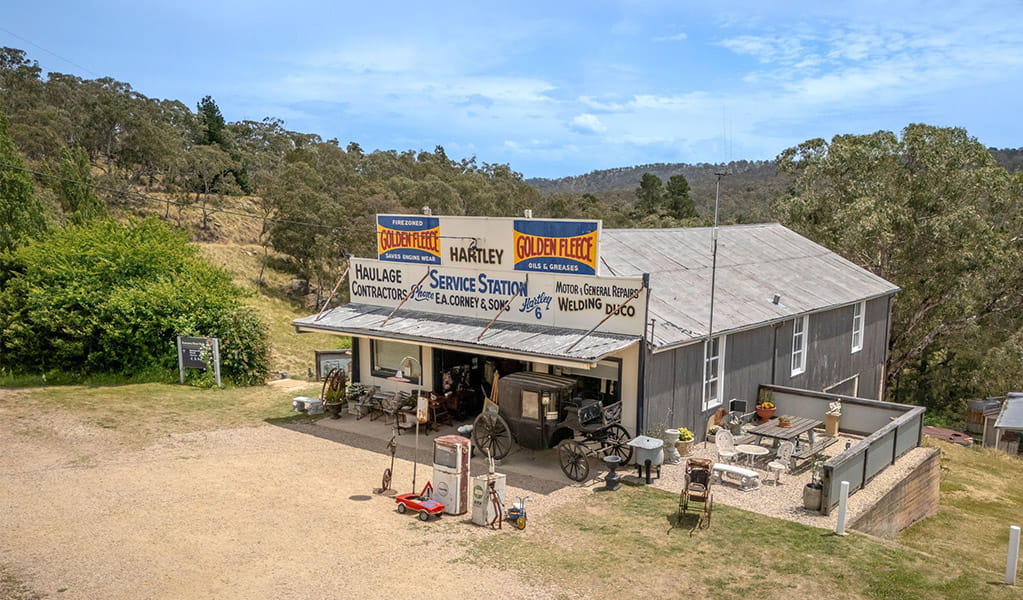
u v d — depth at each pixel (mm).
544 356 14508
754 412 19219
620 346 14359
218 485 13797
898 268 39562
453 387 18922
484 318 17688
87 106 97000
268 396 22156
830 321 22547
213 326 24125
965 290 38375
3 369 23984
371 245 67875
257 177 108250
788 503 13281
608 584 9828
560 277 16172
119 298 23703
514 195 113312
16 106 95688
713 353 17719
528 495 13500
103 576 9922
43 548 10812
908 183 40375
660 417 15773
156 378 23906
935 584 10031
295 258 68938
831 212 41375
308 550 10836
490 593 9531
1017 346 38344
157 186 92000
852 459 13500
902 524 15156
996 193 39844
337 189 93000
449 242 18172
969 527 16016
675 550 10961
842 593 9688
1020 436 31250
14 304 24266
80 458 15477
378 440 17172
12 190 26828
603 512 12594
